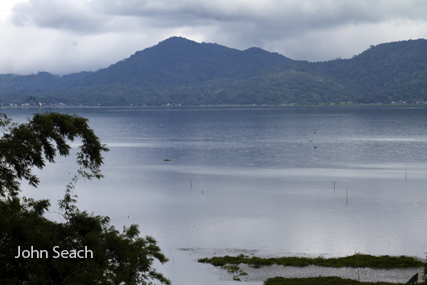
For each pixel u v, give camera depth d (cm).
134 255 2625
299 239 5050
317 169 9881
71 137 2673
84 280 2059
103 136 18988
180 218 6009
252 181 8606
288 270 4022
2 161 2400
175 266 4219
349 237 5094
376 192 7450
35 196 7306
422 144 14562
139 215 6209
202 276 3938
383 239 5003
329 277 3753
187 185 8306
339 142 15600
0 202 2316
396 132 19388
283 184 8262
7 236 2075
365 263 4097
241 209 6469
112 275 2286
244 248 4769
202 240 5069
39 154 2523
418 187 7812
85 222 2622
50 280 2028
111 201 7069
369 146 14225
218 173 9581
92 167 2841
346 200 6931
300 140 16525
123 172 9819
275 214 6169
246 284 3722
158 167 10488
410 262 4106
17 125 2603
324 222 5741
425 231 5278
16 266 2053
